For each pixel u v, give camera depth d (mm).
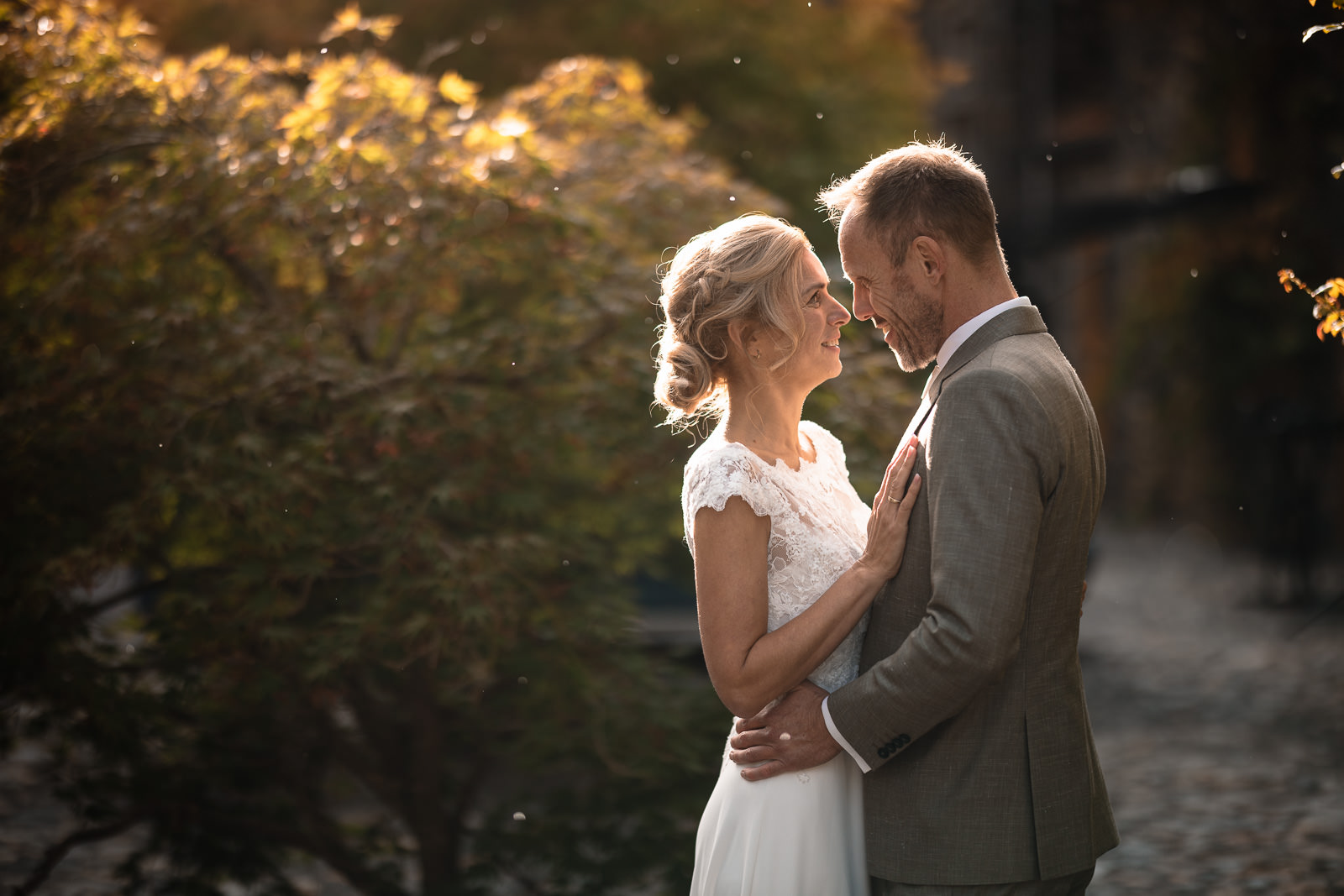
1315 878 5160
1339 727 7824
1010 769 2393
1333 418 13641
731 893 2613
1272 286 15062
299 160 4340
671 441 4762
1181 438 16875
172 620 4309
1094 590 14594
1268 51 13734
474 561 4168
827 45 10422
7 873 5609
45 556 4117
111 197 4605
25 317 4344
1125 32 19469
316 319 4617
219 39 8891
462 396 4426
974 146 20766
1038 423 2299
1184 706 8648
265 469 4094
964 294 2480
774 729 2533
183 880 4586
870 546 2531
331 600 4414
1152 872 5375
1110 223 13508
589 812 4672
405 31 9188
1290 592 12641
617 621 4664
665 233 5496
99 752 4430
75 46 4566
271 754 4648
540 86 6160
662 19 9430
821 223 8711
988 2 20734
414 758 4805
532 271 4762
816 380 2689
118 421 4195
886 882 2498
